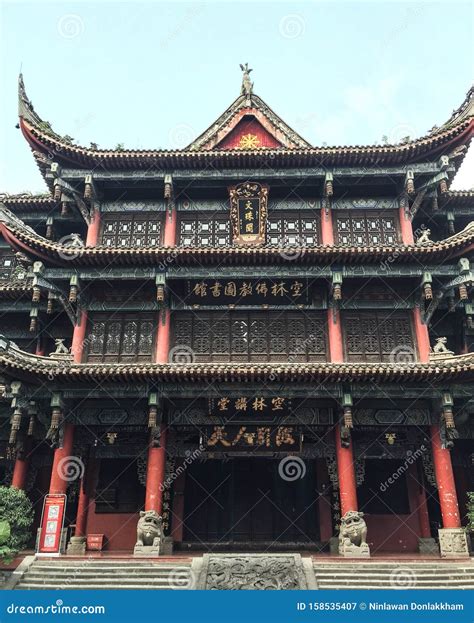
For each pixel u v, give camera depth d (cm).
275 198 2931
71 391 2283
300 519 2580
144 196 2953
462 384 2283
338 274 2520
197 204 2938
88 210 2939
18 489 2248
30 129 2727
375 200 2909
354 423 2411
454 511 2222
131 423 2409
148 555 2119
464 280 2456
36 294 2511
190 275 2556
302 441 2469
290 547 2506
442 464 2300
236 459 2689
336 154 2717
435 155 2761
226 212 2922
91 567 1962
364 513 2561
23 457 2505
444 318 2802
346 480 2286
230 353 2575
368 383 2272
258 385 2283
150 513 2216
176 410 2431
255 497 2628
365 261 2520
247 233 2803
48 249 2492
